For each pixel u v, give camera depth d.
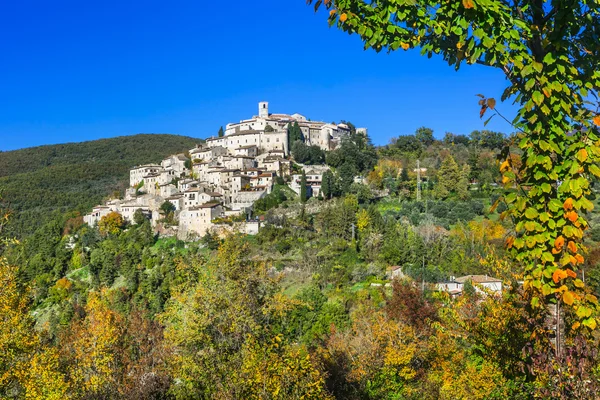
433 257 70.81
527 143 5.53
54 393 22.23
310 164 136.25
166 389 26.81
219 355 19.27
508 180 5.75
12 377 21.34
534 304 5.81
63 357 34.22
